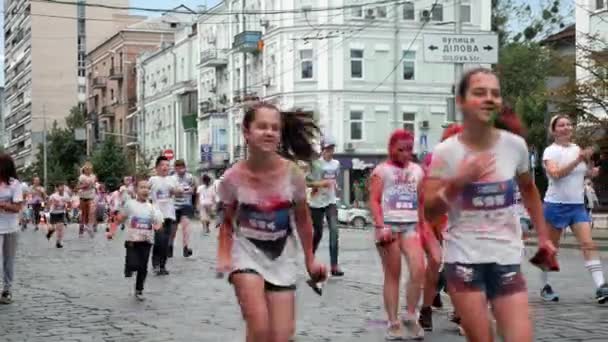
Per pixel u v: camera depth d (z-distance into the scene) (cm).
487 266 512
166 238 1565
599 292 1083
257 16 6156
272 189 592
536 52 6247
